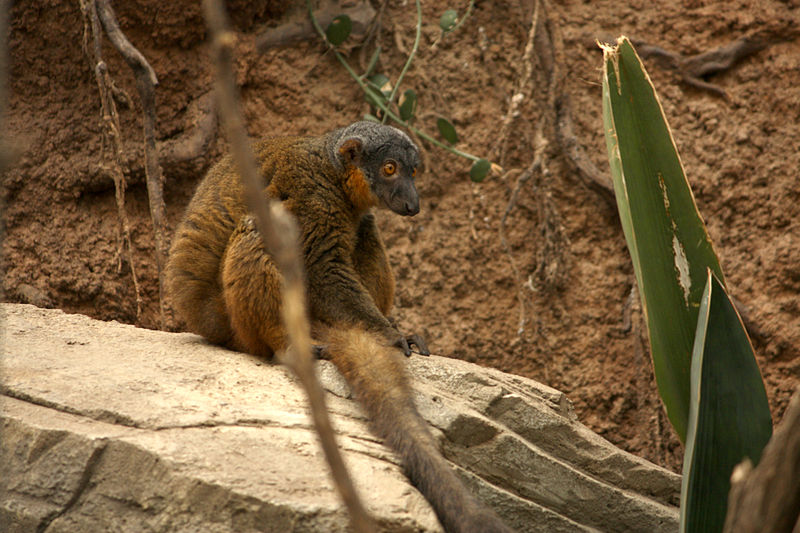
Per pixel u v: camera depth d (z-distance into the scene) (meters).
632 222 5.98
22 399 6.18
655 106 6.16
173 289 8.92
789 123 13.62
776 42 13.88
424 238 13.91
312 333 8.27
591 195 13.97
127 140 13.40
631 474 7.98
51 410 6.04
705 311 5.68
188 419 6.00
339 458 2.28
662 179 6.15
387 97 13.69
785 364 13.09
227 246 8.54
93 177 13.17
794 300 13.08
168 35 13.65
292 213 8.64
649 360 13.29
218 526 5.16
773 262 13.26
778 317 13.10
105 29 12.41
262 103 14.03
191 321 8.86
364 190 9.08
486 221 13.94
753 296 13.33
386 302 9.80
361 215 9.43
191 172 13.55
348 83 14.16
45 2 13.13
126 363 7.31
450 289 13.82
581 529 7.08
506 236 13.95
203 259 8.72
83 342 7.96
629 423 13.45
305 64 14.14
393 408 6.69
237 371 7.61
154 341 8.55
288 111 13.99
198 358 7.93
